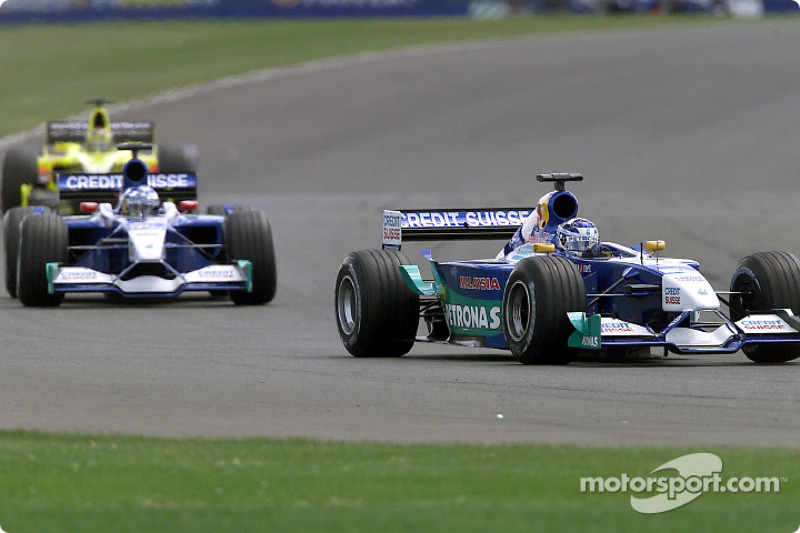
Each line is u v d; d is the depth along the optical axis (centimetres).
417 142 13262
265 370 3981
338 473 2362
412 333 4328
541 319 3850
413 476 2334
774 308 4000
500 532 1994
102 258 6319
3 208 9131
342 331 4441
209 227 6812
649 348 4162
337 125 14375
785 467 2423
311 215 9212
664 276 3909
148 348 4616
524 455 2517
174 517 2088
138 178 6556
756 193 10062
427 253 4481
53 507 2158
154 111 15675
